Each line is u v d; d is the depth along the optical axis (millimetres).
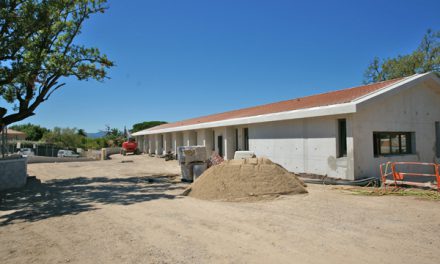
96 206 8547
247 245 5016
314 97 17859
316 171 13406
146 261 4434
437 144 15070
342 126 12570
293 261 4320
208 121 23703
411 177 13602
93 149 52406
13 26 11711
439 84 14352
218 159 15148
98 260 4531
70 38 15117
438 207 7516
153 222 6594
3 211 8320
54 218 7270
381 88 12484
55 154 36688
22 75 13500
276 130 15984
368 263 4215
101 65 15031
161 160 28969
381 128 12586
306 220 6488
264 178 9875
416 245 4879
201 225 6270
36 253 4926
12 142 34531
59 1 13211
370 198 8844
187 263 4320
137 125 62125
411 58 28469
